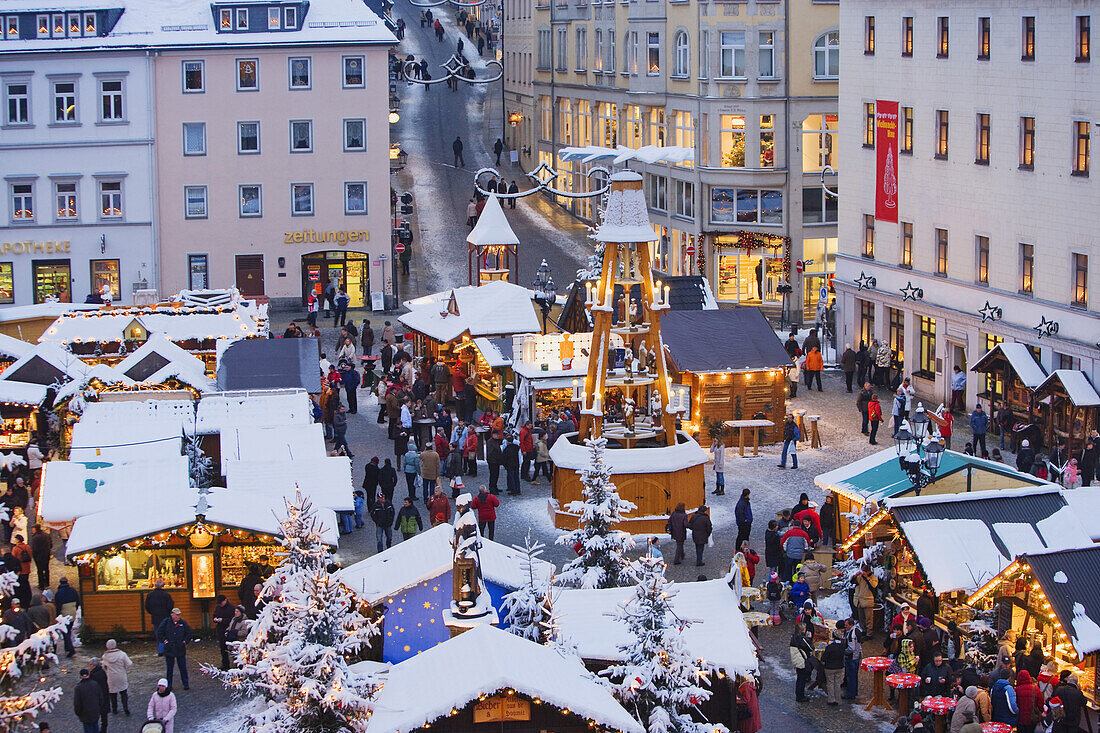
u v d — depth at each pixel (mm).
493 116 110375
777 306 70625
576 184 91312
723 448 43375
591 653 25406
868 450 47094
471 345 51688
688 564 36875
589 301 42250
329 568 28203
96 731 26875
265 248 71688
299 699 21328
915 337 54719
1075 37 45344
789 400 53531
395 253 74625
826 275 69938
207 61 70250
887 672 29109
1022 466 42062
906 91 54375
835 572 34031
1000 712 25953
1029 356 47188
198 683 30234
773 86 69000
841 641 28875
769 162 69688
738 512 36438
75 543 31984
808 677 29078
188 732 27906
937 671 27203
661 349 40000
